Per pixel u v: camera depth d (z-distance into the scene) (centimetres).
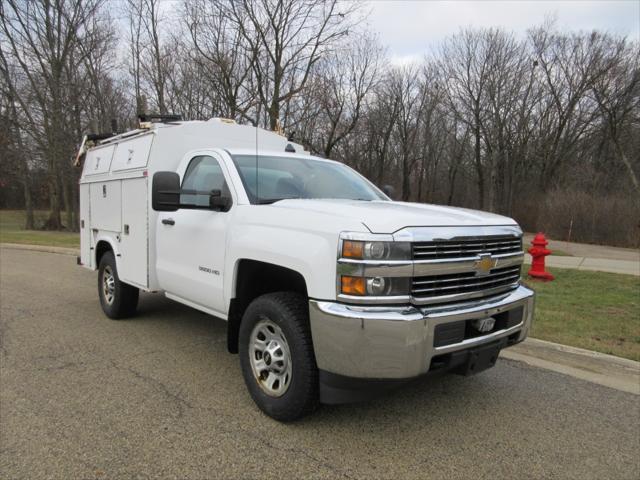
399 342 274
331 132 2966
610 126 3562
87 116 2427
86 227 674
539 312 643
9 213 4975
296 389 320
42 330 566
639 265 1158
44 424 335
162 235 484
